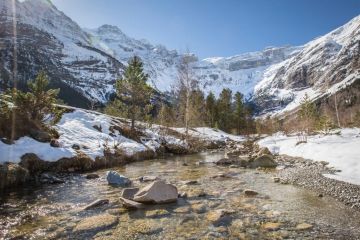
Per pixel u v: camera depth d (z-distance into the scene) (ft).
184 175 63.05
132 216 35.60
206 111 277.85
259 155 83.61
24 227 32.73
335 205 38.47
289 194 44.45
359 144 78.89
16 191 48.57
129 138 112.06
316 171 59.62
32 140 69.15
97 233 30.71
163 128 144.77
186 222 33.30
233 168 72.79
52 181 55.21
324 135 129.18
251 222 32.94
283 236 29.07
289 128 208.44
